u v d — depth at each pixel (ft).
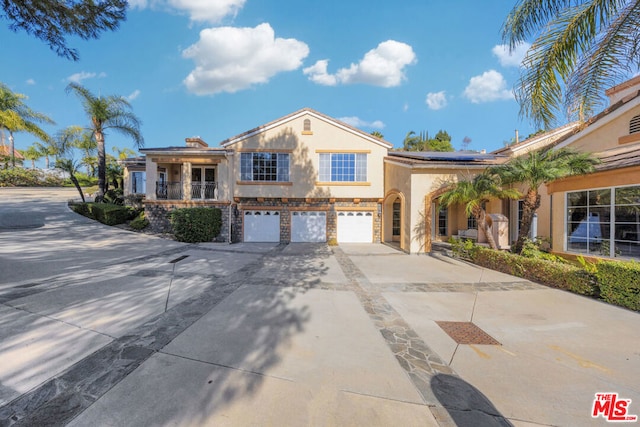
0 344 13.30
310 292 22.84
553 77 17.10
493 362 12.76
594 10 15.23
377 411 9.51
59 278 24.85
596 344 14.51
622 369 12.23
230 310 18.47
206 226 50.98
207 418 8.99
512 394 10.53
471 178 43.19
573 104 17.40
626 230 26.78
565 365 12.54
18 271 26.78
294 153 56.95
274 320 17.03
